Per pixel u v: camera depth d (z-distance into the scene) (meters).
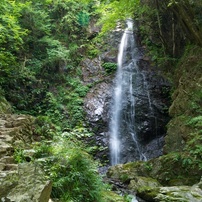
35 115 11.75
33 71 12.87
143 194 5.54
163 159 7.24
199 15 9.74
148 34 14.62
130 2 10.38
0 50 10.54
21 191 2.53
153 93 12.77
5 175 2.68
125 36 15.91
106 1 11.52
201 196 5.17
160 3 11.27
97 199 3.86
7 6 10.62
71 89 13.49
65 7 14.77
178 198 5.03
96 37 15.67
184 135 7.69
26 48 13.21
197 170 6.55
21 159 4.04
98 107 12.49
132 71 14.08
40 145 4.76
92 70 14.47
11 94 11.56
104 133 11.70
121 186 6.64
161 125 11.84
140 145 11.55
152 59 13.55
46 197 2.64
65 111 12.15
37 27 13.17
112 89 13.34
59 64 13.98
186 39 10.40
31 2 12.67
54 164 3.88
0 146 4.36
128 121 12.27
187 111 8.14
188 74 9.02
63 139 5.05
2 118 7.02
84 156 4.36
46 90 13.03
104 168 10.19
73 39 15.38
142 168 7.50
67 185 3.69
